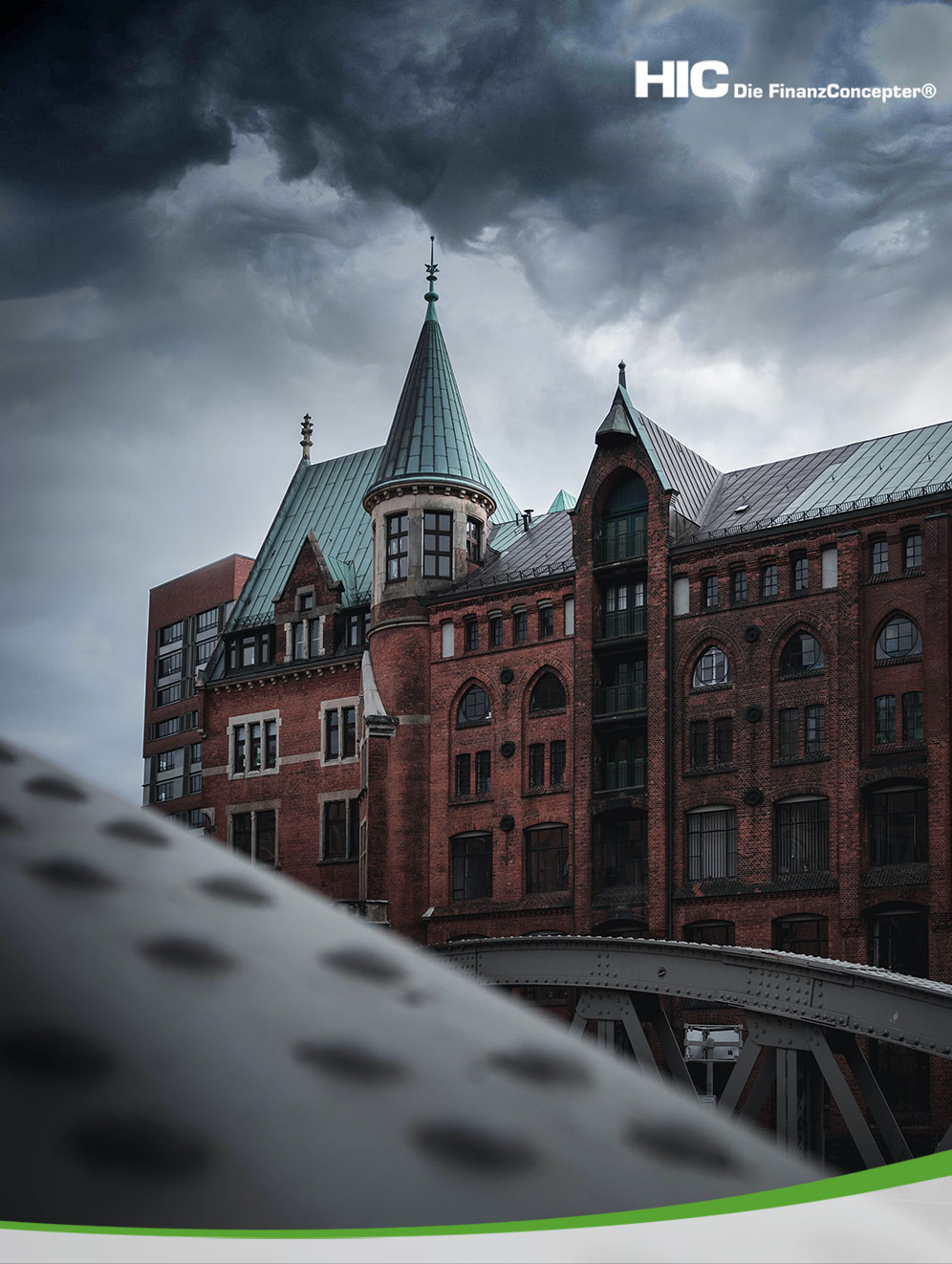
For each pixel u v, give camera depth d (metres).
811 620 56.25
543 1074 1.03
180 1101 0.91
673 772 58.62
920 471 58.03
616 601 62.81
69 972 0.99
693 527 62.09
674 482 62.72
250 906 1.15
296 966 1.08
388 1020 1.05
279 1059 0.97
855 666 54.50
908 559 54.72
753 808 56.12
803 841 55.16
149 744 127.25
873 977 26.00
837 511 56.75
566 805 61.47
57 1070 0.91
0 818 1.14
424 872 65.38
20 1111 0.89
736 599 58.66
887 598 54.53
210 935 1.09
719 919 56.22
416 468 69.19
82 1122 0.89
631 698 61.50
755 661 57.25
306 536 77.00
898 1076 49.31
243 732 76.94
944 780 51.69
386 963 1.14
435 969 1.17
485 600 65.94
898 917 52.47
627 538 62.56
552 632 63.91
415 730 66.62
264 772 75.44
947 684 52.38
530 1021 1.13
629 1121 1.01
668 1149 1.00
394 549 69.69
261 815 75.31
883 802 53.59
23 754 1.25
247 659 78.38
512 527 76.12
